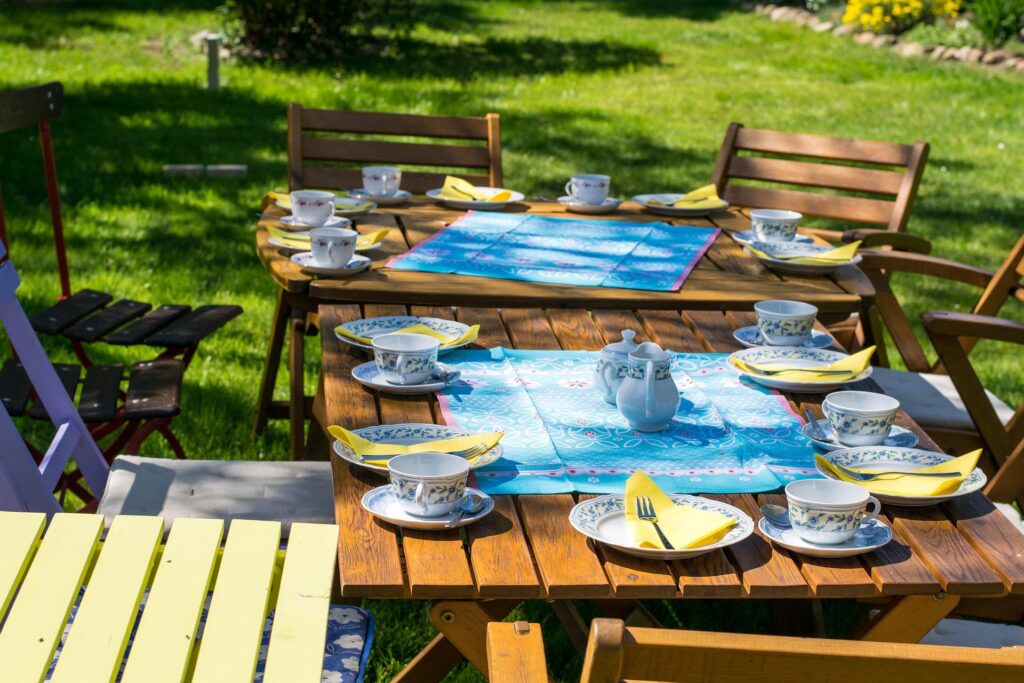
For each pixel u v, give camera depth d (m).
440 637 2.12
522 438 2.07
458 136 4.48
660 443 2.08
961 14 16.39
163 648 1.52
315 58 12.81
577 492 1.87
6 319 2.62
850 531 1.71
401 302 2.86
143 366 3.27
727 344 2.66
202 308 3.69
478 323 2.75
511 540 1.72
